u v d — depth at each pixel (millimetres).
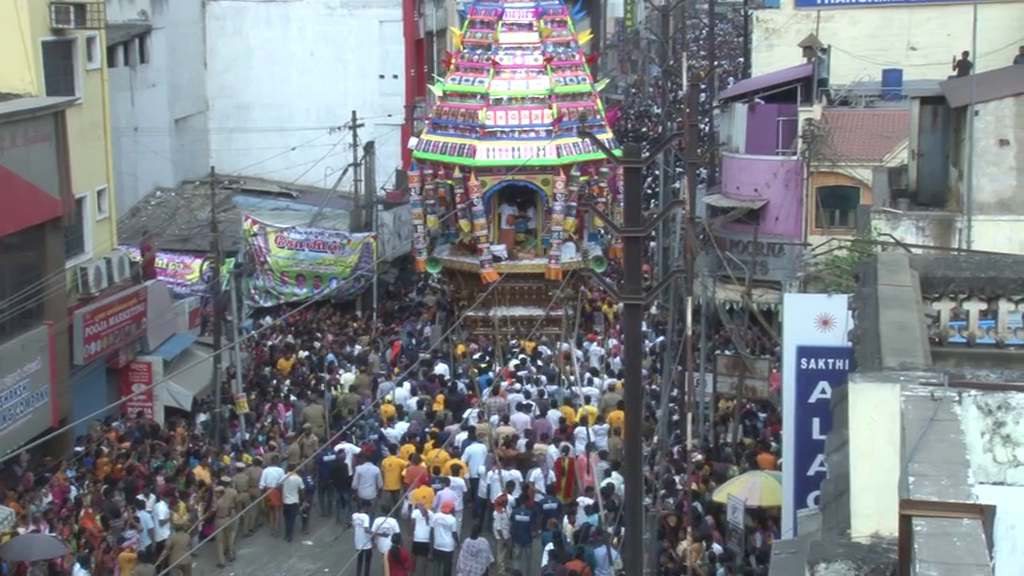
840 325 18812
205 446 29703
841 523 11211
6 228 28719
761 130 41000
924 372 11383
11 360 28594
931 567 7957
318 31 55188
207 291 39156
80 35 34469
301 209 49625
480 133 42562
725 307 38969
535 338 40312
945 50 45656
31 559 20781
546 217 43469
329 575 26406
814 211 39844
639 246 14000
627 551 13719
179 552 24859
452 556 25266
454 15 61750
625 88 74125
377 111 55625
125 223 44969
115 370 34031
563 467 26750
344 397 31438
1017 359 14508
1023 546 9172
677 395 31453
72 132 33969
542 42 43469
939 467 9398
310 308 41531
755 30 46906
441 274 44219
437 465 26703
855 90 43719
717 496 23078
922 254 17719
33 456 30438
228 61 55156
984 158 26078
